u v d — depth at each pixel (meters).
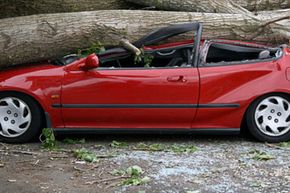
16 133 6.53
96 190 4.86
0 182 5.09
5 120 6.52
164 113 6.48
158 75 6.45
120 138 6.93
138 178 5.18
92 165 5.66
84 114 6.47
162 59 6.79
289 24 8.15
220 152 6.24
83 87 6.41
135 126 6.55
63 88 6.42
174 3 8.59
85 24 7.59
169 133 6.60
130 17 7.75
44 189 4.89
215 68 6.54
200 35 6.66
